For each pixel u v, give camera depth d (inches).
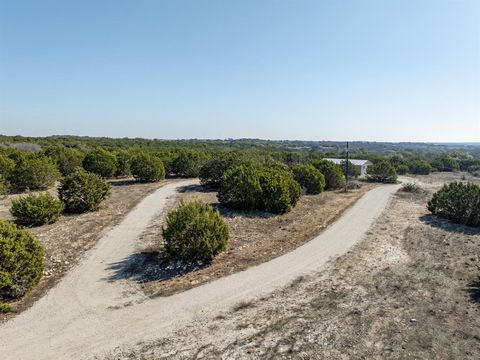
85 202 673.0
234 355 243.0
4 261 307.6
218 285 360.2
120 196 874.8
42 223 577.3
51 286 354.0
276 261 434.3
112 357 242.2
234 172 745.6
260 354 243.9
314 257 453.7
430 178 1980.8
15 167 987.9
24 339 261.3
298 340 261.4
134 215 660.7
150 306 314.8
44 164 967.6
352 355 242.5
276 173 770.2
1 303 300.2
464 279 384.5
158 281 370.0
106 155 1272.1
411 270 412.5
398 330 275.4
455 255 472.4
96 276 380.2
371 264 432.1
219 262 425.7
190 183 1158.3
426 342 258.2
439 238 560.7
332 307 315.3
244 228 583.5
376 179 1585.9
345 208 815.1
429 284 369.7
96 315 297.9
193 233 414.9
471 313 303.4
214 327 280.8
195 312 304.8
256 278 380.2
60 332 271.4
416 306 317.7
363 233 581.6
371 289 356.2
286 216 689.6
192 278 377.7
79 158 1321.4
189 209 431.8
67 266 407.8
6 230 323.6
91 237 516.4
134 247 472.4
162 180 1226.6
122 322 287.3
